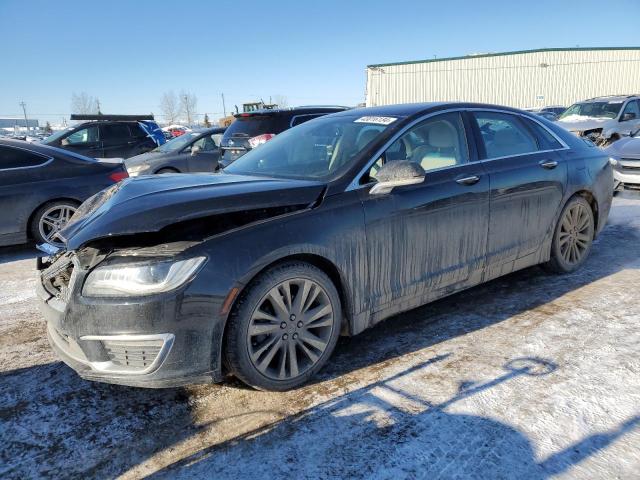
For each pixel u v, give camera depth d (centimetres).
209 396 270
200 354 240
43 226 591
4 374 300
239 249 246
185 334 235
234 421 247
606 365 283
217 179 307
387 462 214
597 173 438
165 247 239
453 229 329
